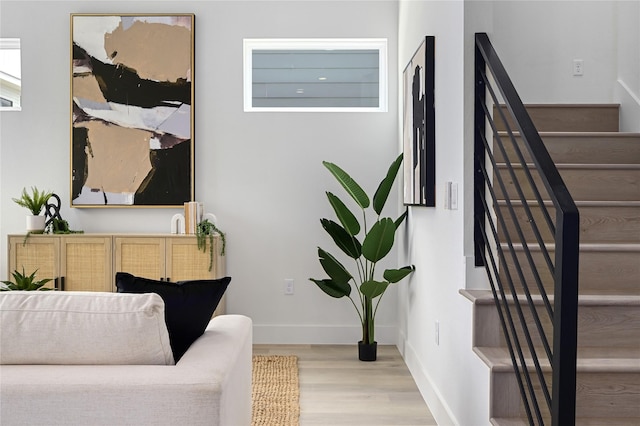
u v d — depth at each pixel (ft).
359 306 16.65
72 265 15.25
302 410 11.07
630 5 12.85
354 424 10.39
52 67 16.47
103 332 5.67
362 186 16.63
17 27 16.42
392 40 16.55
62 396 5.28
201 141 16.55
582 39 13.82
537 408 6.42
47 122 16.47
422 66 11.73
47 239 15.24
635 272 8.92
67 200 16.53
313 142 16.60
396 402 11.60
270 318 16.65
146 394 5.31
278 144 16.58
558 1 13.84
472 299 8.24
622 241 9.73
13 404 5.26
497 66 7.92
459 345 9.18
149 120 16.38
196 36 16.53
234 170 16.57
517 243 9.17
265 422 10.23
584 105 12.44
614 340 8.06
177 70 16.35
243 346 7.56
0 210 16.53
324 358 14.98
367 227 16.60
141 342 5.72
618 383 7.22
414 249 13.74
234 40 16.53
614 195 10.54
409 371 13.82
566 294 5.34
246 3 16.53
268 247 16.62
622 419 7.17
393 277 13.75
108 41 16.35
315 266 16.65
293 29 16.53
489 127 9.21
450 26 9.84
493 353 7.88
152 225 16.57
